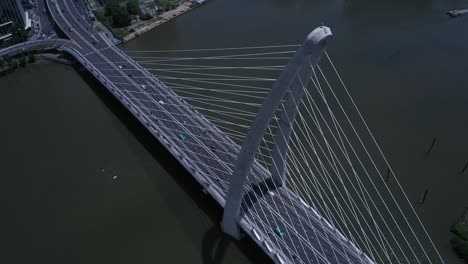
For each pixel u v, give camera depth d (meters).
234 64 119.88
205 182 76.81
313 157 87.31
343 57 120.06
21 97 111.75
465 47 123.75
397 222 73.69
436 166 84.38
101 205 80.06
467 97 102.81
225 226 72.44
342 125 94.94
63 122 101.50
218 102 103.44
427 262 67.81
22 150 93.62
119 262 70.31
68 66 124.75
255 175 77.69
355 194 78.81
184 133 89.38
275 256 63.41
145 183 84.12
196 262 69.75
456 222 73.62
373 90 105.75
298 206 71.75
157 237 73.88
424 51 122.19
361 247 69.75
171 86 110.12
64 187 84.31
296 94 63.75
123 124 99.88
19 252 72.50
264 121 59.00
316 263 62.34
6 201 82.00
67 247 72.94
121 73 110.44
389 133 92.38
